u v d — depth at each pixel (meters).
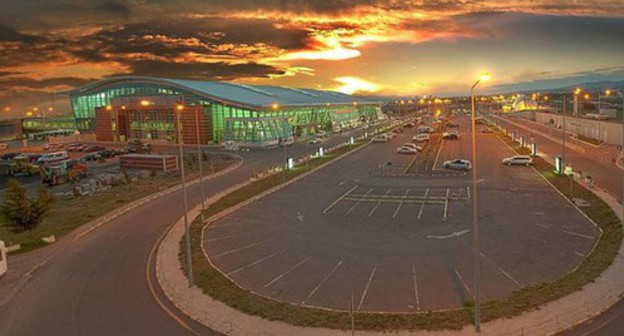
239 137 102.19
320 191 50.09
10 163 84.31
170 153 93.06
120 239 35.47
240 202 45.53
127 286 25.86
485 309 20.72
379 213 39.38
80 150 105.50
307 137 123.19
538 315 20.08
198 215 41.53
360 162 72.12
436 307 21.44
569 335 18.50
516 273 25.23
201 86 117.12
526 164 62.50
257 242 32.88
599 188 45.81
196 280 26.00
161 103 118.81
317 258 28.94
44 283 26.89
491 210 38.97
